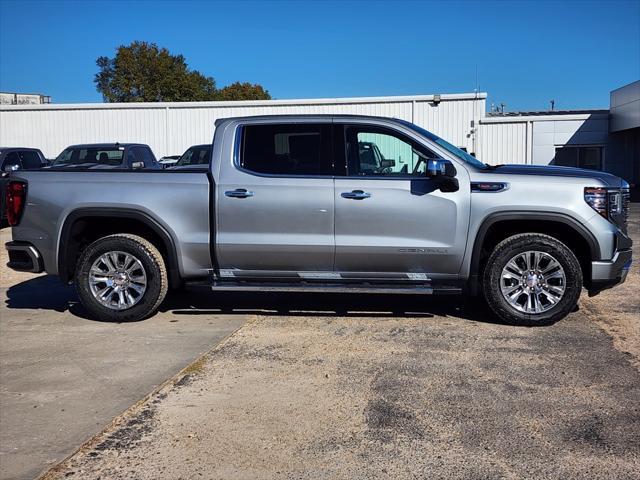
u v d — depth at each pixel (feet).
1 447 12.71
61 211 21.47
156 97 191.42
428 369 16.83
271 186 20.67
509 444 12.56
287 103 85.51
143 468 11.80
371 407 14.43
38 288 28.50
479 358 17.66
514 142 93.56
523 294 20.59
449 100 83.30
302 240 20.65
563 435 12.91
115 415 14.20
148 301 21.63
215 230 20.99
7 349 19.20
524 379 16.01
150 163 51.34
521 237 20.27
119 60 189.26
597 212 19.95
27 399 15.23
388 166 20.88
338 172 20.72
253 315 22.81
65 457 12.26
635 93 82.02
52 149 91.50
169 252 21.33
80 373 16.97
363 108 84.79
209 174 21.07
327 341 19.47
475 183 20.17
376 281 21.12
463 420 13.67
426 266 20.70
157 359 18.02
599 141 92.99
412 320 21.85
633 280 28.27
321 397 15.05
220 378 16.40
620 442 12.59
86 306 21.90
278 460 12.05
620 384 15.61
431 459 12.01
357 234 20.53
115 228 22.84
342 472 11.58
